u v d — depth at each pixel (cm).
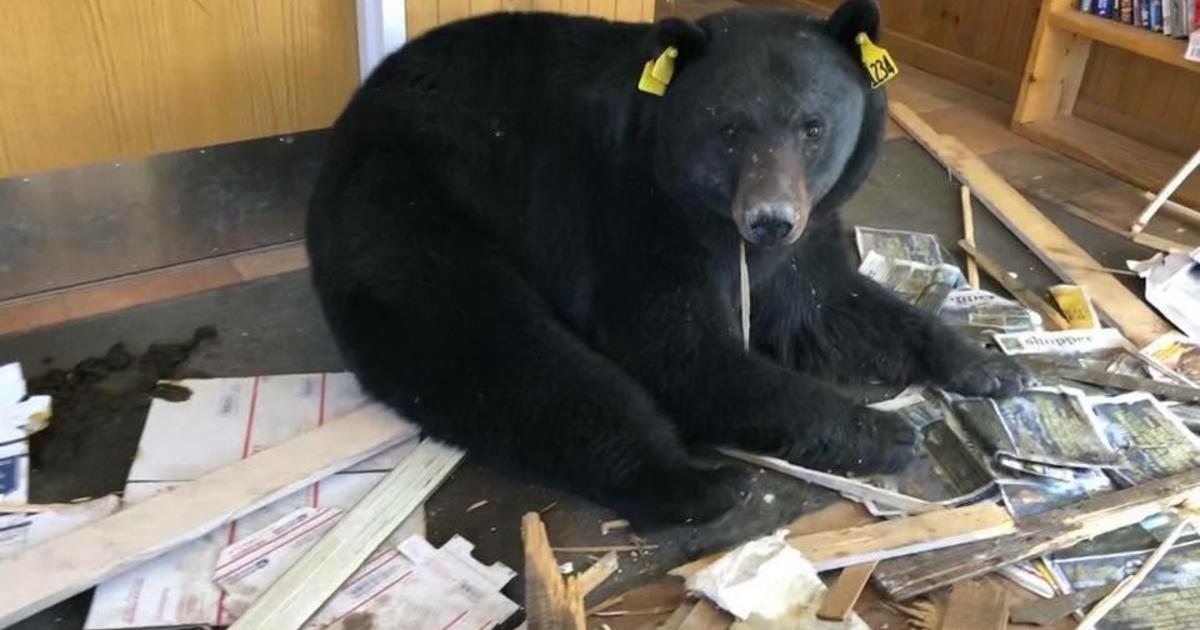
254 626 197
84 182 291
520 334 237
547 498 237
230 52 297
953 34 489
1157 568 221
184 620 200
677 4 558
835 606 205
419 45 265
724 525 230
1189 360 290
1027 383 270
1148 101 426
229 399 257
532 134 252
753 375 242
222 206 314
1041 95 435
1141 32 396
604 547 225
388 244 246
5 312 286
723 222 238
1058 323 306
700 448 252
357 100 270
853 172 243
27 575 200
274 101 310
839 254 281
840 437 240
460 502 234
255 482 226
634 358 248
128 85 286
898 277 319
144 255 309
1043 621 208
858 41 224
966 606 209
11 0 262
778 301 274
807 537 224
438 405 235
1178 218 375
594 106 243
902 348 277
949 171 390
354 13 310
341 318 248
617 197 245
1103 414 265
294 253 323
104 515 221
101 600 203
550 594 184
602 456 224
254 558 214
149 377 263
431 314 238
